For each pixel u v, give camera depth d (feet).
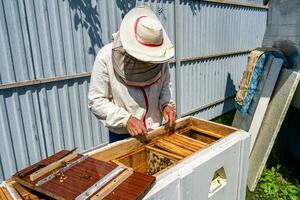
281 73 10.90
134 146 5.85
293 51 10.53
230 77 20.51
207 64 17.90
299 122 11.04
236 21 19.60
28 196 4.09
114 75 6.05
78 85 11.53
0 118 9.54
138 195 3.84
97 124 12.60
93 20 11.36
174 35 14.92
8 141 9.89
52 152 11.22
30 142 10.48
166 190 4.37
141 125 5.84
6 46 9.21
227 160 5.82
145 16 5.81
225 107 20.74
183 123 7.03
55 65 10.57
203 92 18.24
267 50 12.13
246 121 12.50
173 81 15.61
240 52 20.62
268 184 10.37
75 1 10.66
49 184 4.02
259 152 10.54
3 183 4.29
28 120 10.28
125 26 5.60
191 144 6.10
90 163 4.62
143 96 6.33
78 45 11.10
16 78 9.62
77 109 11.71
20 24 9.42
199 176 5.05
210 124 6.90
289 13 10.92
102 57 6.01
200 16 16.38
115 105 6.11
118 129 6.51
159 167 5.81
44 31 10.04
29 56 9.82
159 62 5.28
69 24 10.67
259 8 21.63
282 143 12.35
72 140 11.80
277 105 10.39
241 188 6.75
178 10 14.49
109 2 11.71
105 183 4.01
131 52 5.23
